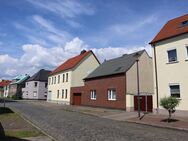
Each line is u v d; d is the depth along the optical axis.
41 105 40.84
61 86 48.41
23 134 11.59
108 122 17.97
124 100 27.73
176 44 21.38
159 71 22.81
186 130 13.86
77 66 44.91
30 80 73.06
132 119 19.72
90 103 35.56
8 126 14.64
